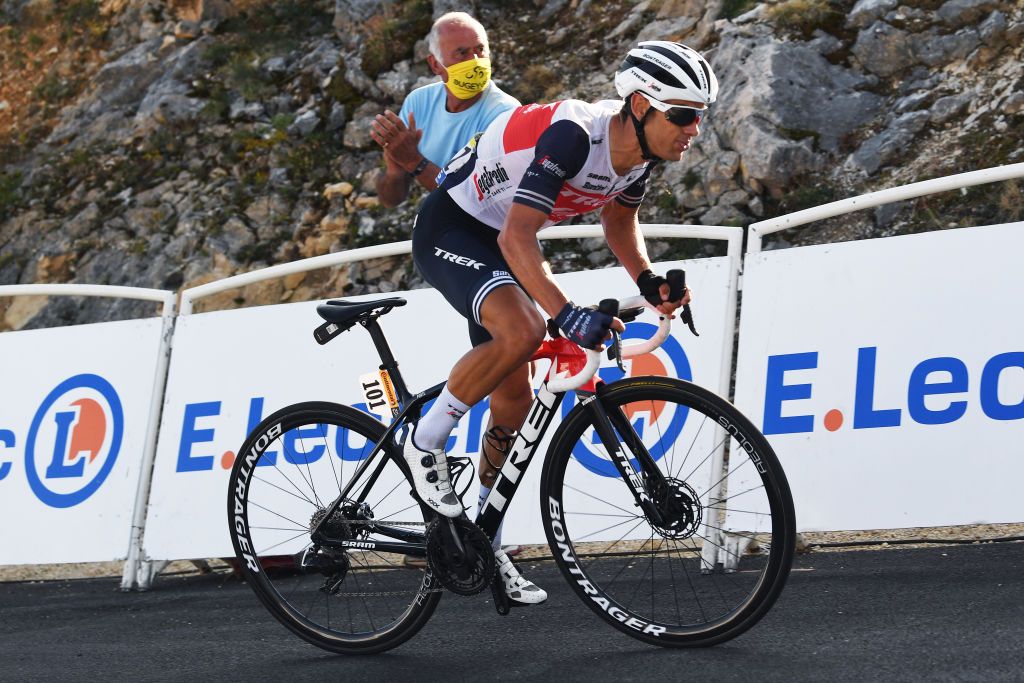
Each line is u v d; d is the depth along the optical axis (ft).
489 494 10.73
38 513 17.24
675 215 23.59
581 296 15.31
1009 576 12.21
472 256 10.44
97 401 17.37
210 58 32.86
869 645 9.96
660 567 11.81
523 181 9.57
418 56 29.40
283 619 11.71
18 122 34.35
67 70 35.22
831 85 24.09
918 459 13.42
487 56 14.21
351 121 29.14
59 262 29.07
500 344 9.87
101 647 12.59
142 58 33.96
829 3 25.46
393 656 11.16
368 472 11.44
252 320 16.89
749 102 23.68
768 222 14.78
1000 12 23.72
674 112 9.20
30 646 12.94
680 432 13.64
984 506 13.03
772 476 9.56
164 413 16.98
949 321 13.60
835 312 14.15
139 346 17.37
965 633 10.09
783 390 14.20
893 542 14.87
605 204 10.83
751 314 14.55
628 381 10.11
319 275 26.11
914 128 22.88
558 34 28.60
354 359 16.19
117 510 16.76
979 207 20.99
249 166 29.30
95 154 31.76
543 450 14.96
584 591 10.56
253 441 11.81
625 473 10.16
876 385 13.78
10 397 17.88
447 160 14.67
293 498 13.91
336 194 27.58
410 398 11.16
